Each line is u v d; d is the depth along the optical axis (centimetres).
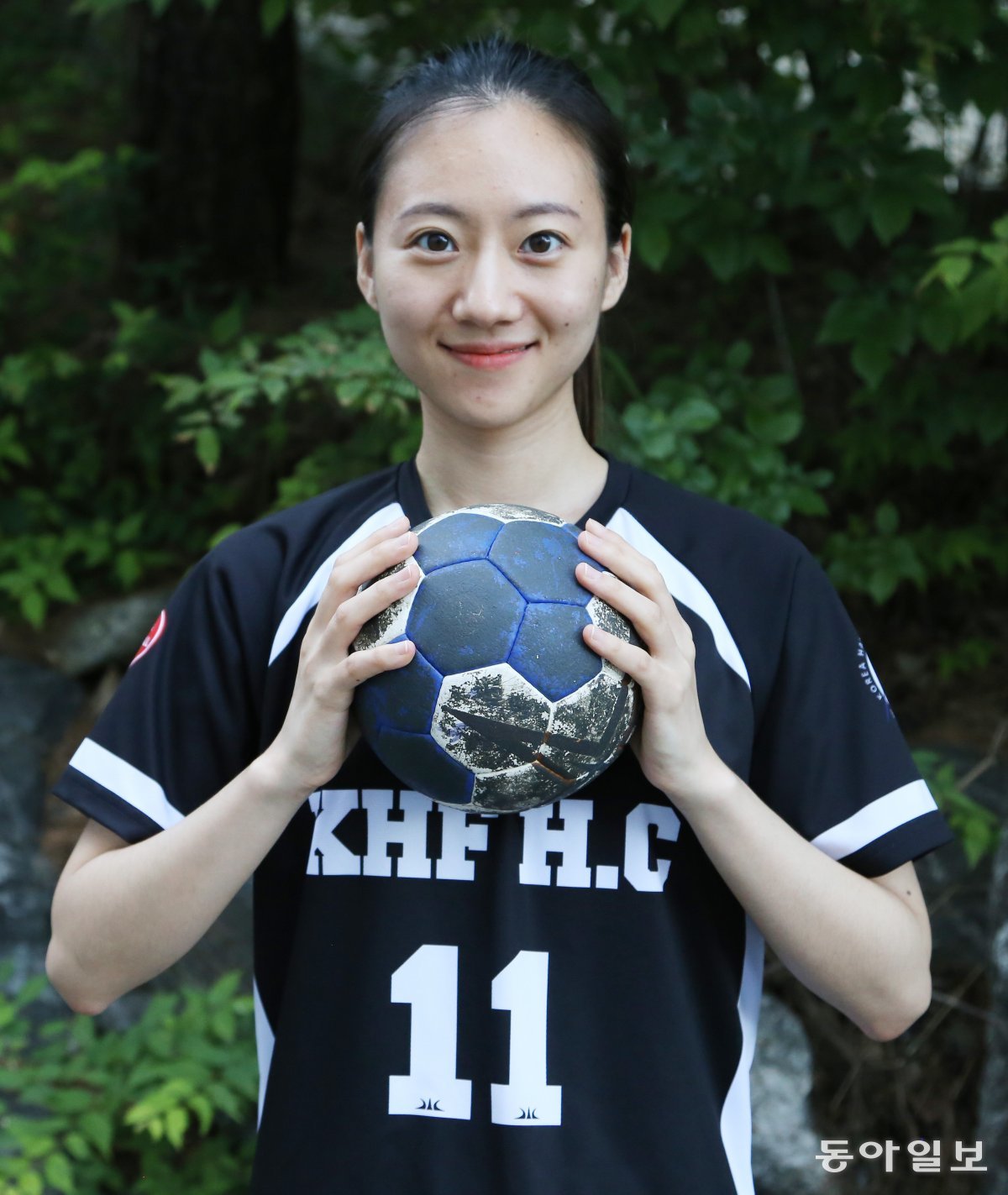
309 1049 154
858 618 414
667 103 350
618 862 152
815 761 157
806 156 294
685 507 166
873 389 301
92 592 454
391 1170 149
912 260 310
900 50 304
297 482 330
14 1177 265
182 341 451
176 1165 308
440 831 153
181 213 530
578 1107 147
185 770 162
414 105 150
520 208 142
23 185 435
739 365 307
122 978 157
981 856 329
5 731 406
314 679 138
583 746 132
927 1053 329
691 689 139
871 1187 317
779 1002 328
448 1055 150
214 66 522
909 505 408
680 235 314
